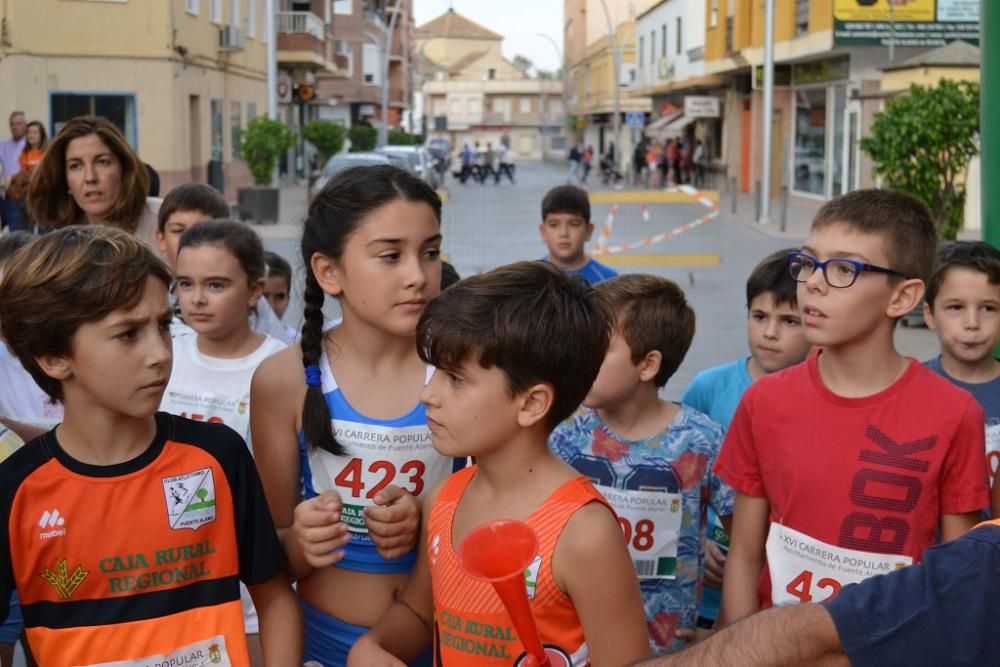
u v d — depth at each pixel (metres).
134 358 2.39
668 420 3.52
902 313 2.85
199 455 2.53
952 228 12.52
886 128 12.56
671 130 50.59
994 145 4.89
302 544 2.62
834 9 25.42
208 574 2.54
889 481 2.80
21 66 24.75
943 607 1.67
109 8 25.56
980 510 2.82
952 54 20.44
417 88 115.94
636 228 14.95
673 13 49.22
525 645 1.97
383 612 2.85
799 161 33.75
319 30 40.25
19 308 2.36
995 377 3.96
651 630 3.44
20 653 4.48
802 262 2.92
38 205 5.36
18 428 3.38
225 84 31.72
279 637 2.64
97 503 2.43
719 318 12.96
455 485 2.57
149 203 5.67
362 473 2.84
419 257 2.77
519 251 15.23
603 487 3.43
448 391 2.38
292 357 2.96
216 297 4.01
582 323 2.38
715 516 4.00
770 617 1.76
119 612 2.45
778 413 2.96
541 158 110.38
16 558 2.40
